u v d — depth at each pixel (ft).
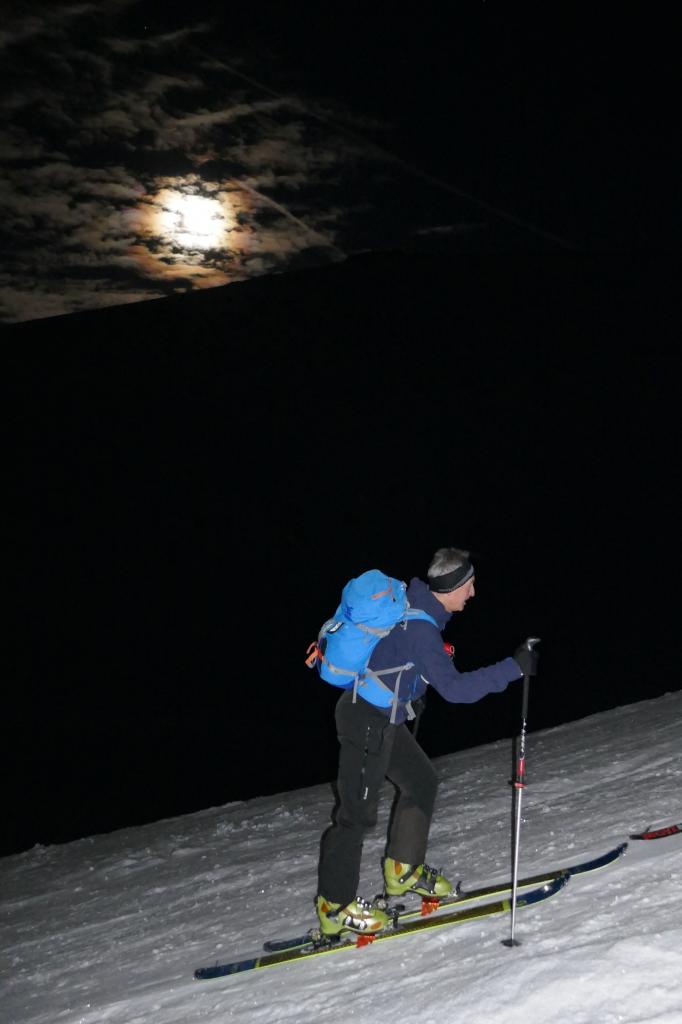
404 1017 9.21
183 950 15.11
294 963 12.32
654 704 28.40
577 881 11.73
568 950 9.37
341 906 12.15
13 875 26.68
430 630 11.73
